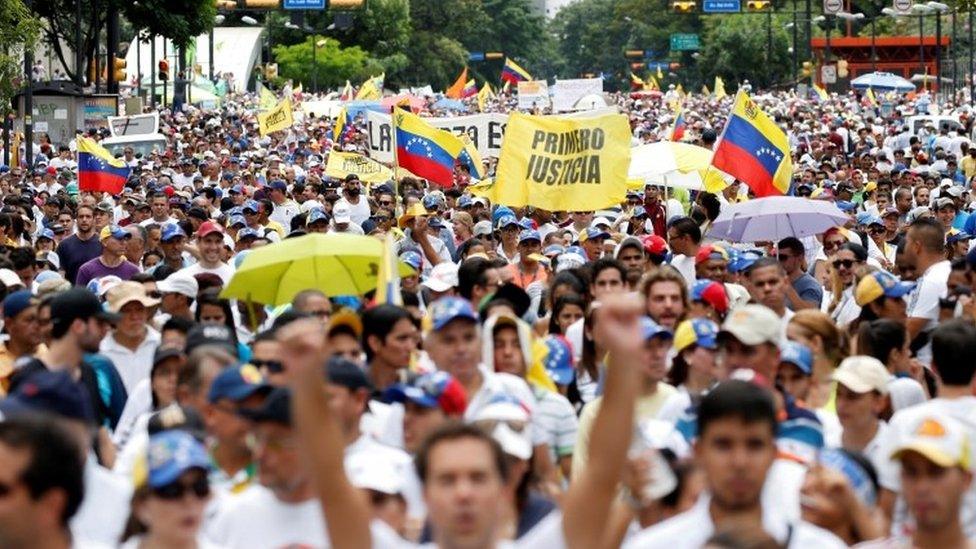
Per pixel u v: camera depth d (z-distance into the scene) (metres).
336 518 11.81
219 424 15.77
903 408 20.12
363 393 15.02
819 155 94.94
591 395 22.44
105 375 21.41
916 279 28.97
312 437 11.70
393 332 19.05
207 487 13.04
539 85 146.50
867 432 18.30
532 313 28.11
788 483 15.42
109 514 15.11
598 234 36.72
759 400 13.07
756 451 13.06
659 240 32.75
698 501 13.97
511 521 14.19
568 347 21.27
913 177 62.12
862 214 47.38
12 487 11.39
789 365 18.02
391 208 47.38
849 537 14.62
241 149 111.12
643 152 45.66
